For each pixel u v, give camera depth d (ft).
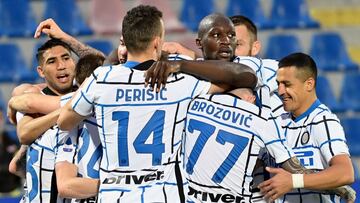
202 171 53.26
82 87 50.52
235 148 52.60
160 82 49.47
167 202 48.96
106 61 61.77
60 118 51.78
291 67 57.11
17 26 177.37
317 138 56.49
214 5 185.47
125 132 49.39
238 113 52.70
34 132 56.39
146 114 49.44
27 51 172.24
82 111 50.60
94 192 53.06
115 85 49.60
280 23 181.88
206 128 53.01
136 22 49.98
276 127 53.21
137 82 49.62
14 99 57.41
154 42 50.31
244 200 53.52
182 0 185.16
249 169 53.06
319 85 168.55
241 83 51.72
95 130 54.65
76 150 55.67
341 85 171.42
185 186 49.88
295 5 186.19
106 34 174.40
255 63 55.77
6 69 167.84
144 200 48.78
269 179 53.52
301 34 180.65
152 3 179.32
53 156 57.41
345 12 189.16
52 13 179.73
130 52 50.65
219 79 51.01
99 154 54.65
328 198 57.47
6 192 118.62
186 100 50.21
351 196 56.70
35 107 56.39
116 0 180.04
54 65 60.85
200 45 55.26
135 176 49.39
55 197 58.03
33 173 58.23
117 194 49.21
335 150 55.26
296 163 53.26
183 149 53.31
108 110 49.55
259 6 185.16
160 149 49.52
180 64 50.26
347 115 165.37
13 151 121.60
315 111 57.36
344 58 176.55
